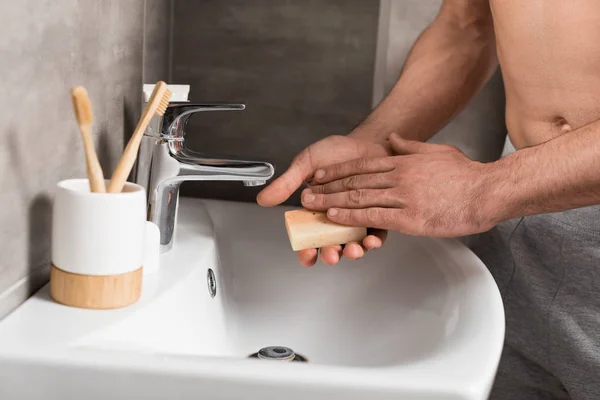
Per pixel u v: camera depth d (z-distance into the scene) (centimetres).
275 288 110
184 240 97
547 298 131
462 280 90
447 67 125
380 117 122
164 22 133
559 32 105
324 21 137
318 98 139
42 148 69
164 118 87
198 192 142
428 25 138
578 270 126
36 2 64
